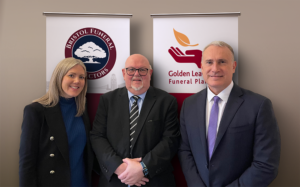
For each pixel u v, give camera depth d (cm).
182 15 209
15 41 227
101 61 215
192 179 150
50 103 162
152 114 170
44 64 226
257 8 214
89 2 226
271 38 212
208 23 207
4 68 227
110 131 174
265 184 131
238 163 139
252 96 146
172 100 179
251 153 141
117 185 165
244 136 139
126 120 172
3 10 227
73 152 166
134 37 224
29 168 146
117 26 213
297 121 210
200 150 150
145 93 182
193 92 211
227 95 152
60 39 213
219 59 147
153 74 215
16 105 227
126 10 225
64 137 158
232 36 205
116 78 215
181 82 212
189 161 159
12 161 227
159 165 157
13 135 227
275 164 132
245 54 215
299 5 209
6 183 227
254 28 214
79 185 171
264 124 135
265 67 213
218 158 142
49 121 154
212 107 153
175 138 170
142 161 159
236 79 209
